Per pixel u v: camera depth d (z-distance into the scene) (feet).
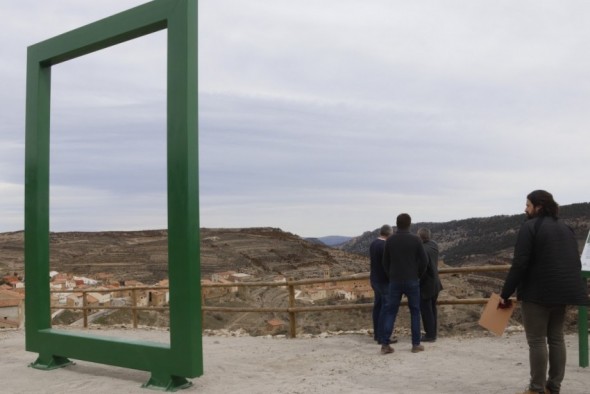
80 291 37.86
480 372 17.26
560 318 13.29
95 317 82.79
